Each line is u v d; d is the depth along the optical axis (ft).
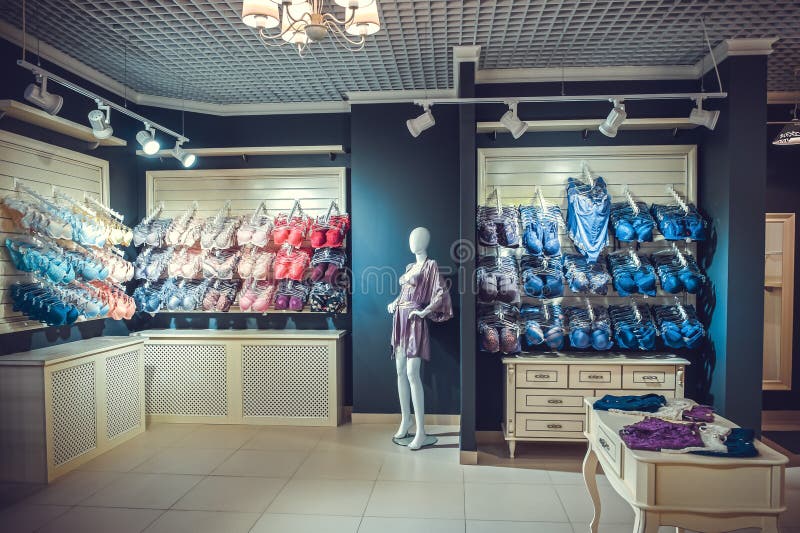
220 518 11.21
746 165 14.11
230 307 18.56
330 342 17.51
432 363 18.02
